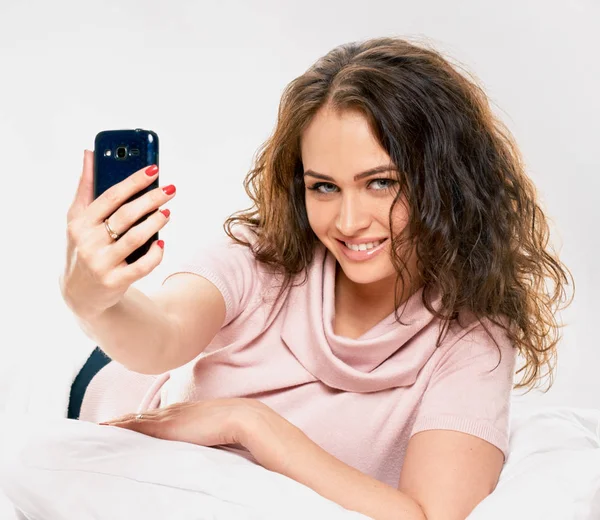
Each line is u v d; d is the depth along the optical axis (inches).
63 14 137.5
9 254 128.3
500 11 130.3
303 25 133.1
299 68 133.3
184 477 51.0
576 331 122.3
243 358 65.9
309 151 59.3
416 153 59.4
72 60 137.4
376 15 131.5
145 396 73.9
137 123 135.6
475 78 67.8
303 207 65.6
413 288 65.0
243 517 49.4
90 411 77.5
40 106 137.4
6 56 137.9
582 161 129.9
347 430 64.2
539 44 130.7
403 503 55.3
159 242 44.8
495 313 65.7
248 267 66.0
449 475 58.1
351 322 66.1
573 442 65.0
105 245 43.4
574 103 130.6
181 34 135.3
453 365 63.9
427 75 60.7
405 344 64.9
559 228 127.5
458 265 63.7
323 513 49.9
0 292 116.3
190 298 60.7
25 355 80.4
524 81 130.8
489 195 64.9
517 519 52.0
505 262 65.5
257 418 56.6
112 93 136.4
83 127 137.0
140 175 43.6
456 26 130.7
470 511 57.2
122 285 44.1
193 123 134.6
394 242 59.9
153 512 50.3
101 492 51.4
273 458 55.4
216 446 58.3
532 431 66.6
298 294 66.3
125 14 136.3
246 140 133.6
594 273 125.8
